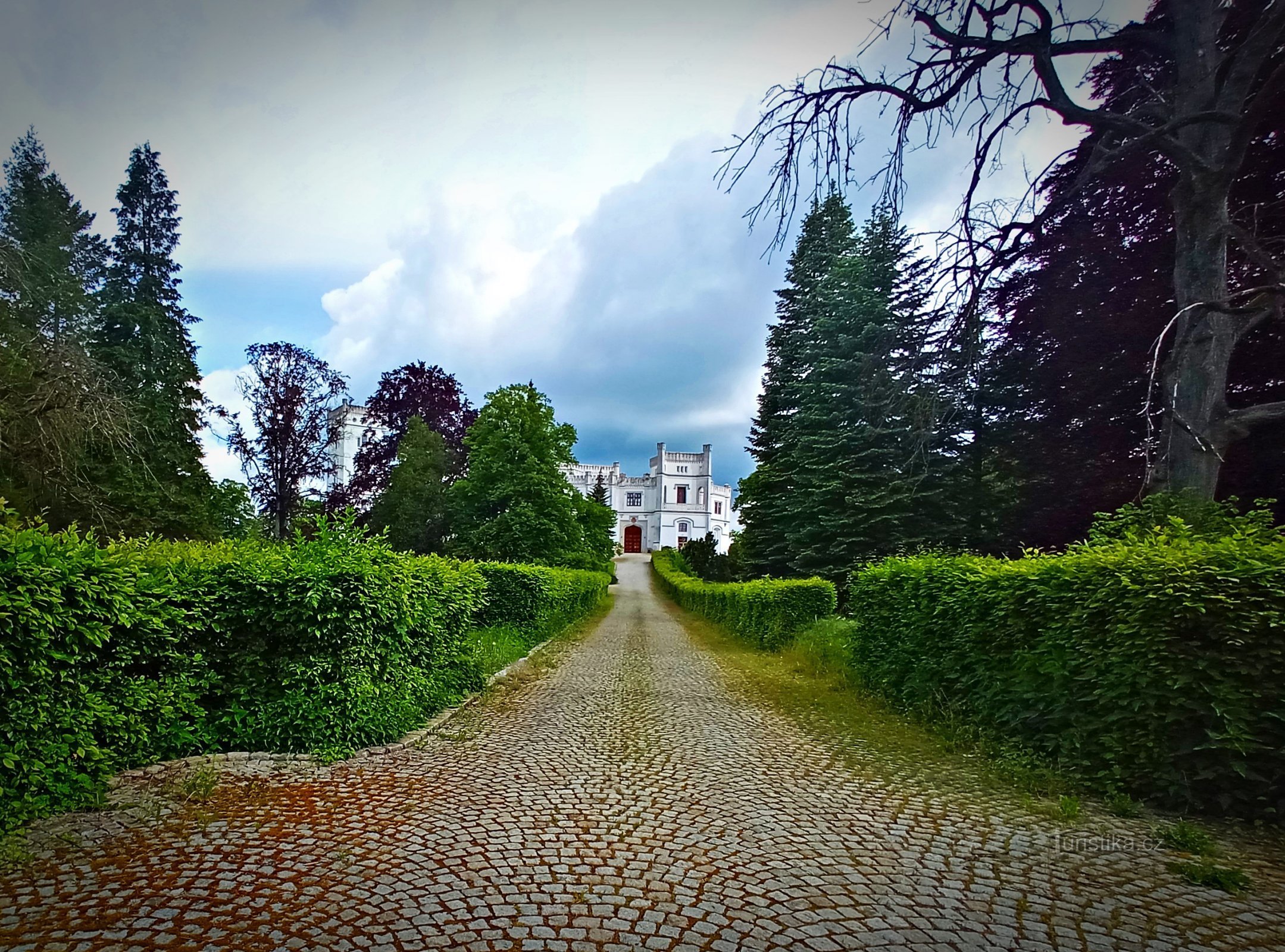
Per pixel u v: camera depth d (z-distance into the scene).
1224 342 7.78
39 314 17.50
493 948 2.87
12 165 24.45
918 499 19.61
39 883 3.35
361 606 6.14
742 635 18.56
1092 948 2.98
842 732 7.40
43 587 4.13
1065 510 16.11
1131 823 4.60
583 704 8.86
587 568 34.78
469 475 30.02
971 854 4.05
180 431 26.61
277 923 3.02
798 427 23.20
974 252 7.33
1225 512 7.34
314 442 36.69
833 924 3.17
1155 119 8.45
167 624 5.26
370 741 6.28
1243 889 3.59
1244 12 8.38
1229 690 4.54
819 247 28.20
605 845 4.10
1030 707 6.19
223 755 5.51
